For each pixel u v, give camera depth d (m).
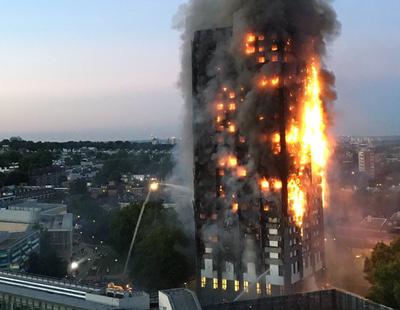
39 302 141.75
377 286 147.75
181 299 121.12
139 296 128.88
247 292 165.25
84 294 135.88
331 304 145.25
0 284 153.38
